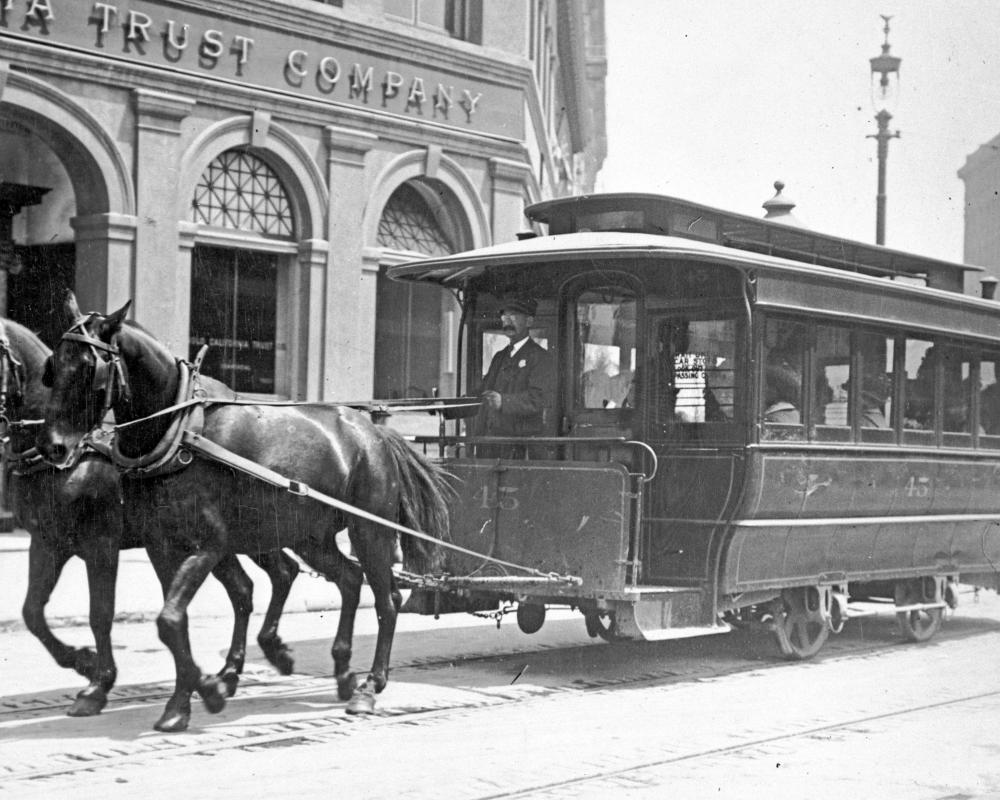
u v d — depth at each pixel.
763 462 10.04
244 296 18.16
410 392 20.25
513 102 21.38
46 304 17.33
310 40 18.44
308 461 8.14
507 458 10.30
